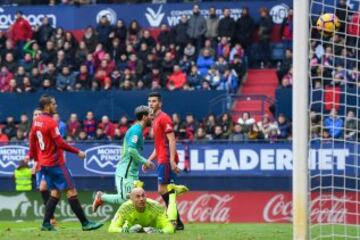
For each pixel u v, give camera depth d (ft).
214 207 215.31
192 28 262.67
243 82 258.57
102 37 262.88
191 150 219.20
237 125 225.76
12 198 216.74
